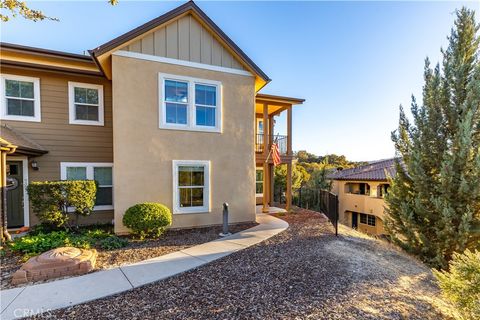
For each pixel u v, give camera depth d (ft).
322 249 20.52
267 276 14.85
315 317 10.69
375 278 15.89
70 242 19.17
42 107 28.45
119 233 24.27
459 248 24.56
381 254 22.50
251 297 12.28
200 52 28.37
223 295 12.44
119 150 24.48
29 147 24.99
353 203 75.61
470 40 27.22
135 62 25.27
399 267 19.85
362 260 19.15
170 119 27.04
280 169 66.33
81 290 12.78
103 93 31.07
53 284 13.46
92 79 30.45
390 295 13.78
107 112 31.24
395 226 30.30
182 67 27.43
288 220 33.88
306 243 22.18
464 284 12.48
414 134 28.89
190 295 12.41
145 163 25.54
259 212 40.57
